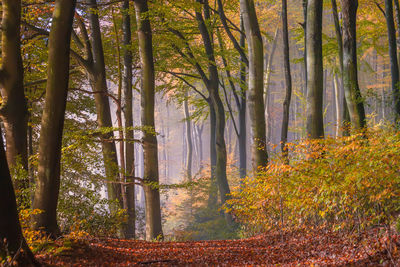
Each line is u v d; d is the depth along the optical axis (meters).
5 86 9.88
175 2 16.09
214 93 21.52
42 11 14.73
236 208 11.59
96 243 8.73
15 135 10.05
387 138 7.45
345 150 7.22
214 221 21.44
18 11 9.74
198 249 8.94
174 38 19.45
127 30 16.94
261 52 13.55
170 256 7.95
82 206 10.55
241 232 14.70
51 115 7.80
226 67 21.75
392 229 6.14
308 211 8.59
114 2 15.08
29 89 15.61
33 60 14.94
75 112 19.53
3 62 9.84
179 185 15.01
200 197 24.58
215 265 6.85
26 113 10.24
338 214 7.49
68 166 12.89
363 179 6.65
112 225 11.20
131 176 14.84
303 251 7.35
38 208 7.97
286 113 16.70
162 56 21.05
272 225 10.47
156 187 14.62
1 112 9.84
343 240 7.08
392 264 5.05
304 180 7.99
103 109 15.88
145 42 15.17
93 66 15.75
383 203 6.63
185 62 21.78
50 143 7.88
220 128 21.55
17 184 9.39
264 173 10.23
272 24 33.66
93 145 14.25
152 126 15.20
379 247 5.74
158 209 15.30
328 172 7.41
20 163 9.91
